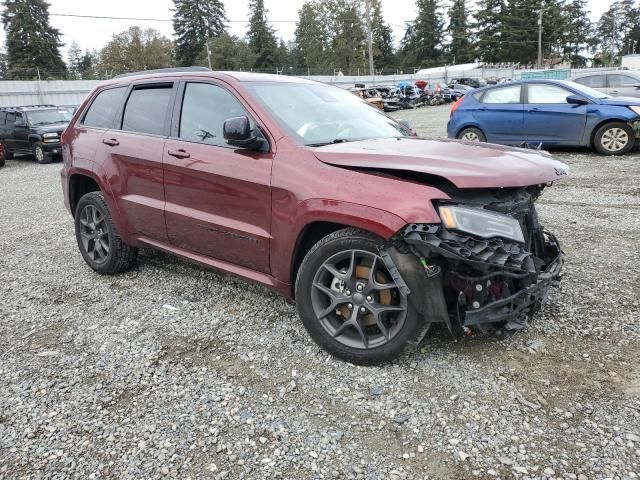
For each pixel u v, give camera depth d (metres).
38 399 3.00
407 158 3.02
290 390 2.99
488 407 2.75
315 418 2.74
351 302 3.14
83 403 2.95
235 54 74.19
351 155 3.14
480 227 2.79
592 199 7.16
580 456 2.37
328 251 3.13
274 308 4.10
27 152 17.38
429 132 16.47
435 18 89.81
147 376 3.20
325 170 3.15
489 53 81.44
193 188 3.88
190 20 82.06
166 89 4.33
